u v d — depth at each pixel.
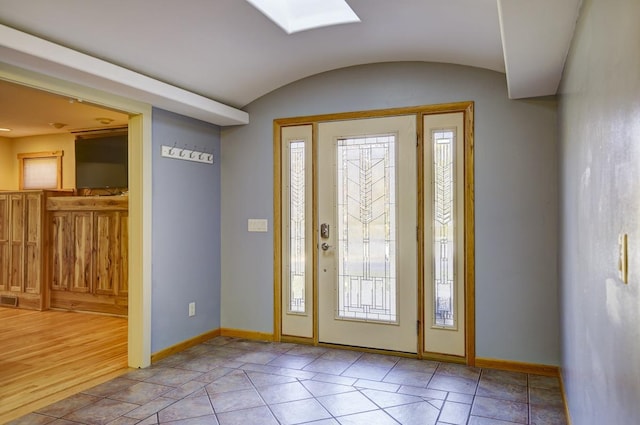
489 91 3.53
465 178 3.59
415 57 3.64
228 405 2.85
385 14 2.88
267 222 4.29
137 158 3.56
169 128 3.82
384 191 3.87
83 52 2.84
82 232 5.73
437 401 2.90
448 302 3.66
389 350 3.84
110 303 5.56
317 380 3.26
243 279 4.39
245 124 4.37
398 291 3.81
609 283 1.31
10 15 2.38
